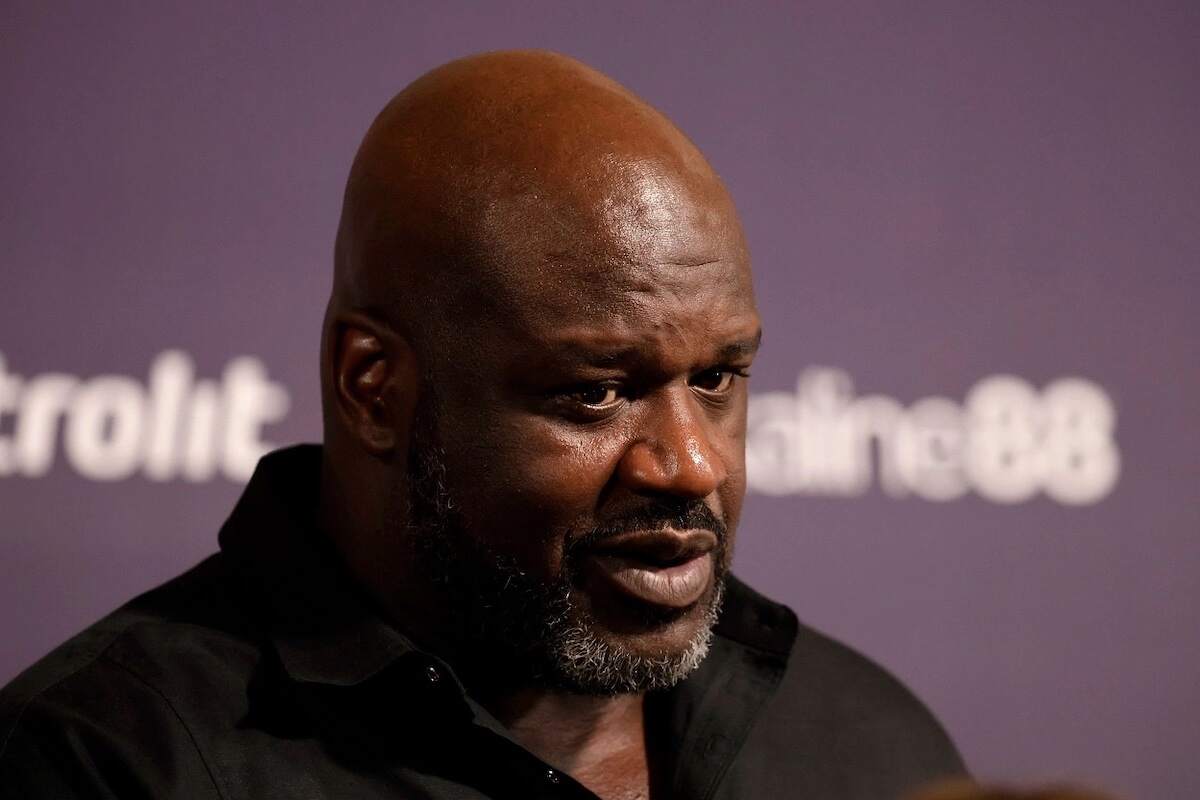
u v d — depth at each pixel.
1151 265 7.45
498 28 7.26
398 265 3.06
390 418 3.14
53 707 3.01
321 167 7.13
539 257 2.90
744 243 3.15
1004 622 7.21
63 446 6.89
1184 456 7.38
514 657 3.12
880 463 7.24
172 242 7.02
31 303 6.93
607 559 2.96
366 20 7.21
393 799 3.06
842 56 7.46
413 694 3.12
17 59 7.02
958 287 7.36
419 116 3.17
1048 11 7.56
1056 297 7.39
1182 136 7.53
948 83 7.48
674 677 3.05
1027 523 7.27
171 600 3.42
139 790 2.90
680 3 7.39
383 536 3.21
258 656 3.21
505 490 2.95
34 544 6.83
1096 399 7.36
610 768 3.42
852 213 7.35
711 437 3.05
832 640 4.25
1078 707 7.20
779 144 7.36
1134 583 7.29
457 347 2.97
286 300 7.05
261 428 6.98
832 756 3.80
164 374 6.95
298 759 3.07
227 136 7.09
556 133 3.01
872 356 7.28
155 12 7.12
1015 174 7.45
